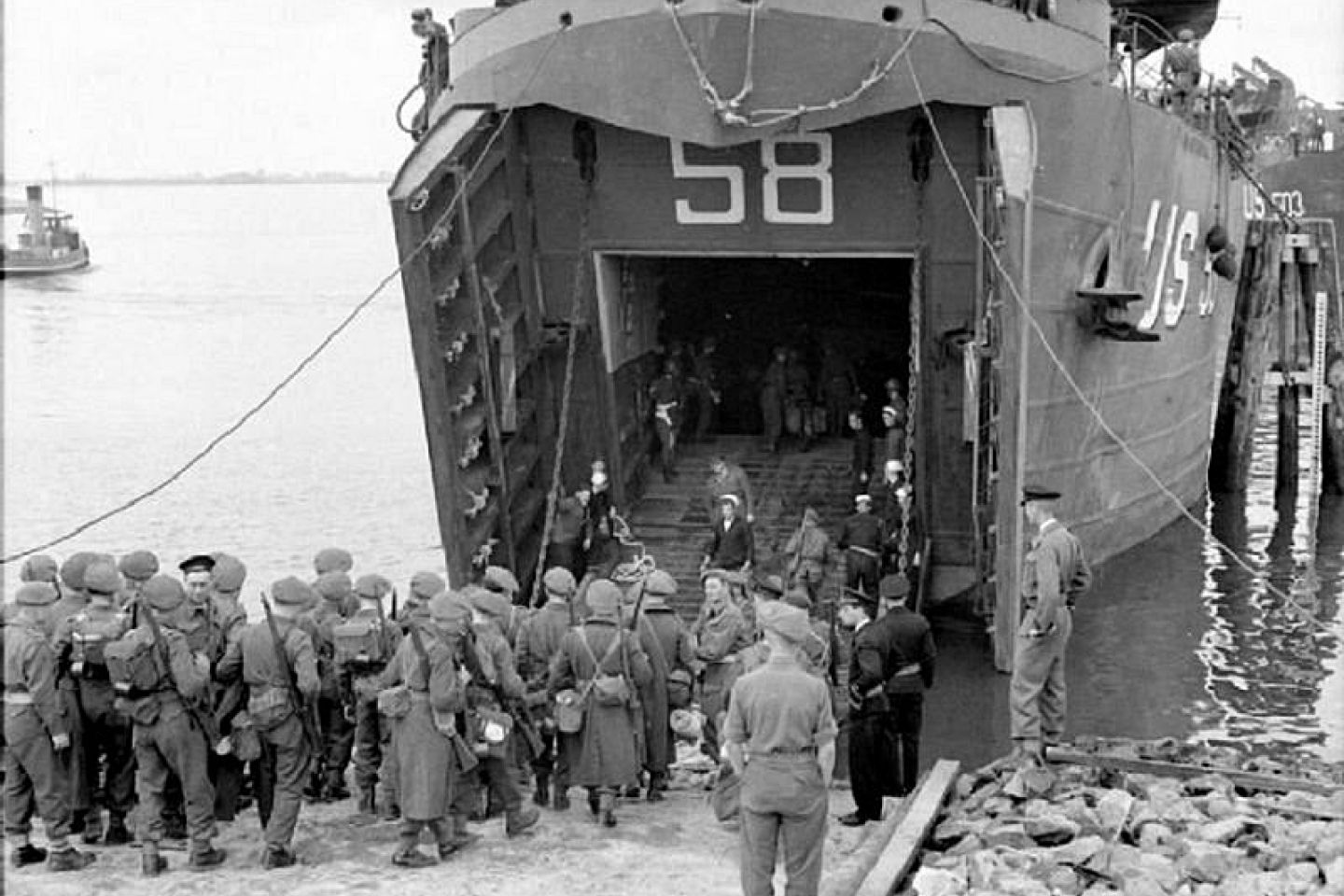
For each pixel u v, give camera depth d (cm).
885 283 2184
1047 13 1603
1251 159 2712
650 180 1579
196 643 936
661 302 2008
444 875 895
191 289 9150
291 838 962
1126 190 1741
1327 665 1595
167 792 978
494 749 955
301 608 914
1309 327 2708
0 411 4200
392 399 4566
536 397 1712
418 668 905
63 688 943
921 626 1040
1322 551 2217
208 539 2653
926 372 1612
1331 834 886
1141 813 947
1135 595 1870
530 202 1631
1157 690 1511
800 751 758
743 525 1609
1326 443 2702
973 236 1542
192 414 4222
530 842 969
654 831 999
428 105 1806
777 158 1531
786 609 770
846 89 1418
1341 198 3881
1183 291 2122
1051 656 1062
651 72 1434
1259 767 1091
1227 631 1722
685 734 1282
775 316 2208
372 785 1032
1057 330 1609
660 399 1889
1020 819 952
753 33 1389
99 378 5059
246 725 916
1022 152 1401
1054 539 1055
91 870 920
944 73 1441
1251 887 803
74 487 3141
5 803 933
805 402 2038
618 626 1002
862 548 1530
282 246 15588
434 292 1473
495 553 1642
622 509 1762
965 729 1326
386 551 2544
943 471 1652
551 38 1480
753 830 762
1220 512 2536
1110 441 1861
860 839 995
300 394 4712
